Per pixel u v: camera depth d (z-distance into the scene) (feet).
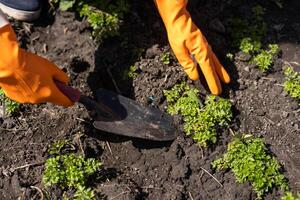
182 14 3.72
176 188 3.71
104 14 4.12
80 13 4.17
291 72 4.07
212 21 4.24
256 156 3.73
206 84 3.98
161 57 4.07
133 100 3.90
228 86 4.00
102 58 4.10
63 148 3.82
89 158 3.78
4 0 4.20
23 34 4.30
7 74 3.20
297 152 3.83
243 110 3.96
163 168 3.77
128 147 3.86
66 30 4.24
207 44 3.81
